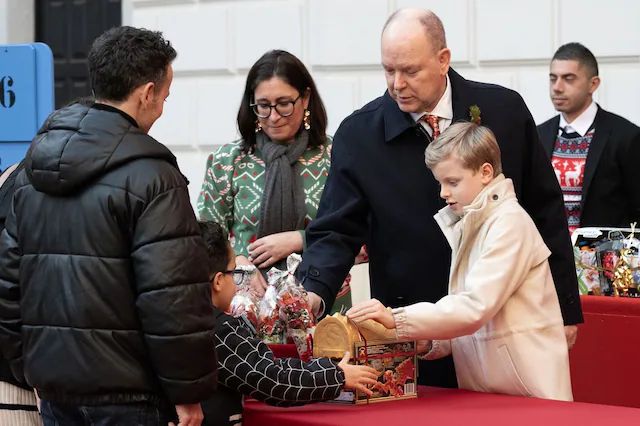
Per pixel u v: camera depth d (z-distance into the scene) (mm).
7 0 9086
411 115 3852
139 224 2951
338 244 3939
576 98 5895
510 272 3391
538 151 3979
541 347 3465
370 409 3256
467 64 7152
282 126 4395
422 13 3719
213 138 8117
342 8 7547
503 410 3193
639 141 5824
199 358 2949
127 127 3035
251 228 4438
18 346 3246
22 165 3570
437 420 3084
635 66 6730
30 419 3572
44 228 3057
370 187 3908
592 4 6785
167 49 3160
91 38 9070
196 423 3027
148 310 2918
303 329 3625
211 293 3324
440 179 3486
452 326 3344
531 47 6957
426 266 3869
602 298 4312
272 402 3227
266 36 7863
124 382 2979
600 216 5840
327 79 7629
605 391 4320
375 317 3324
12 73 4234
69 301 2992
